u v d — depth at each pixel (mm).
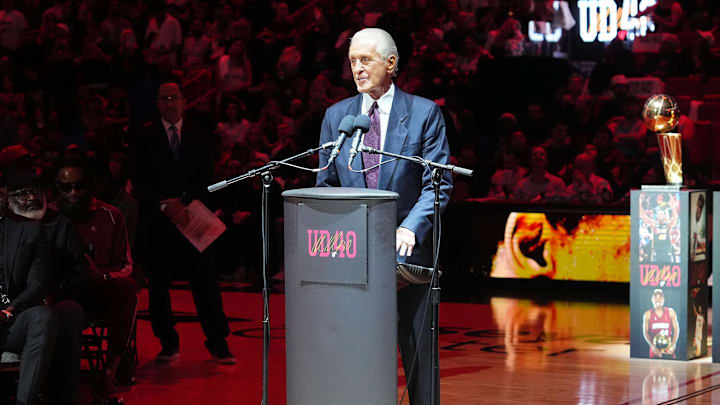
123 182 21484
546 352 13773
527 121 23469
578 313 17109
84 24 31203
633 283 13398
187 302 18219
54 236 10531
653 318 13312
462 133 23109
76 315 10000
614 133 22688
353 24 26031
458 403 10867
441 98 24062
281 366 12930
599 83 25000
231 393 11461
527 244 19938
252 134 23016
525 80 23594
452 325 15969
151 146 13094
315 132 22484
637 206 13367
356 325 6930
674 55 24828
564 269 19688
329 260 6938
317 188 7289
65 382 9969
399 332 8375
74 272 10555
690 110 23594
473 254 20297
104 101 26859
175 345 13211
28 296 9664
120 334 10867
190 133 13164
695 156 22578
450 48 26625
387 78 8156
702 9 26938
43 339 9422
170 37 29406
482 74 23906
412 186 8117
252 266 21531
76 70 28734
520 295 19219
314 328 7004
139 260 14258
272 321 16328
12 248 9836
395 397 7086
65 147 25234
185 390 11602
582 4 27391
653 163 20828
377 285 6930
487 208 20203
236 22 28875
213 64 28547
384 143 8086
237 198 21609
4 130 26578
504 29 25859
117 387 11719
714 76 24938
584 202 19922
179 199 12852
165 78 24375
